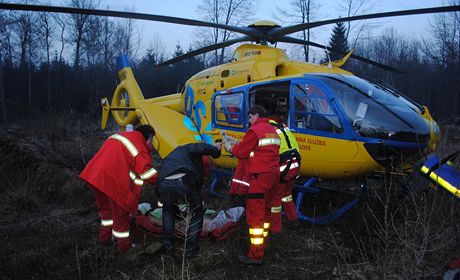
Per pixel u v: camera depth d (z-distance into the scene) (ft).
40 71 93.91
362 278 10.88
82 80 92.17
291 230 14.85
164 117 21.34
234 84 18.72
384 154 13.61
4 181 19.36
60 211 17.34
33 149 23.76
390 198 14.40
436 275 10.79
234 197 17.34
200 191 12.59
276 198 12.84
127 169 12.19
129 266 11.93
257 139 11.96
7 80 89.97
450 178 12.28
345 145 13.97
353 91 14.64
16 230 14.83
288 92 15.89
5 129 38.70
